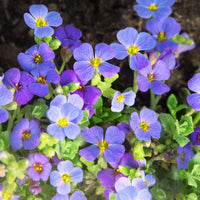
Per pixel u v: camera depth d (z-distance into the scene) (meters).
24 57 0.16
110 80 0.17
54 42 0.16
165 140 0.18
